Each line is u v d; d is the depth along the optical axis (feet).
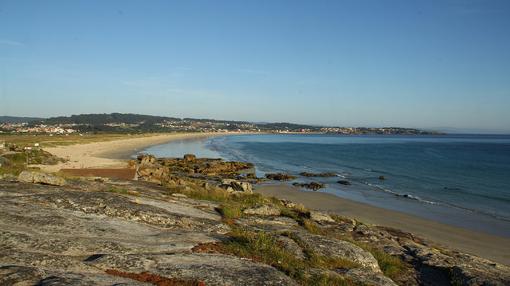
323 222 73.97
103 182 82.17
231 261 35.42
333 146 516.73
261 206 70.90
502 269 58.54
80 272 27.48
